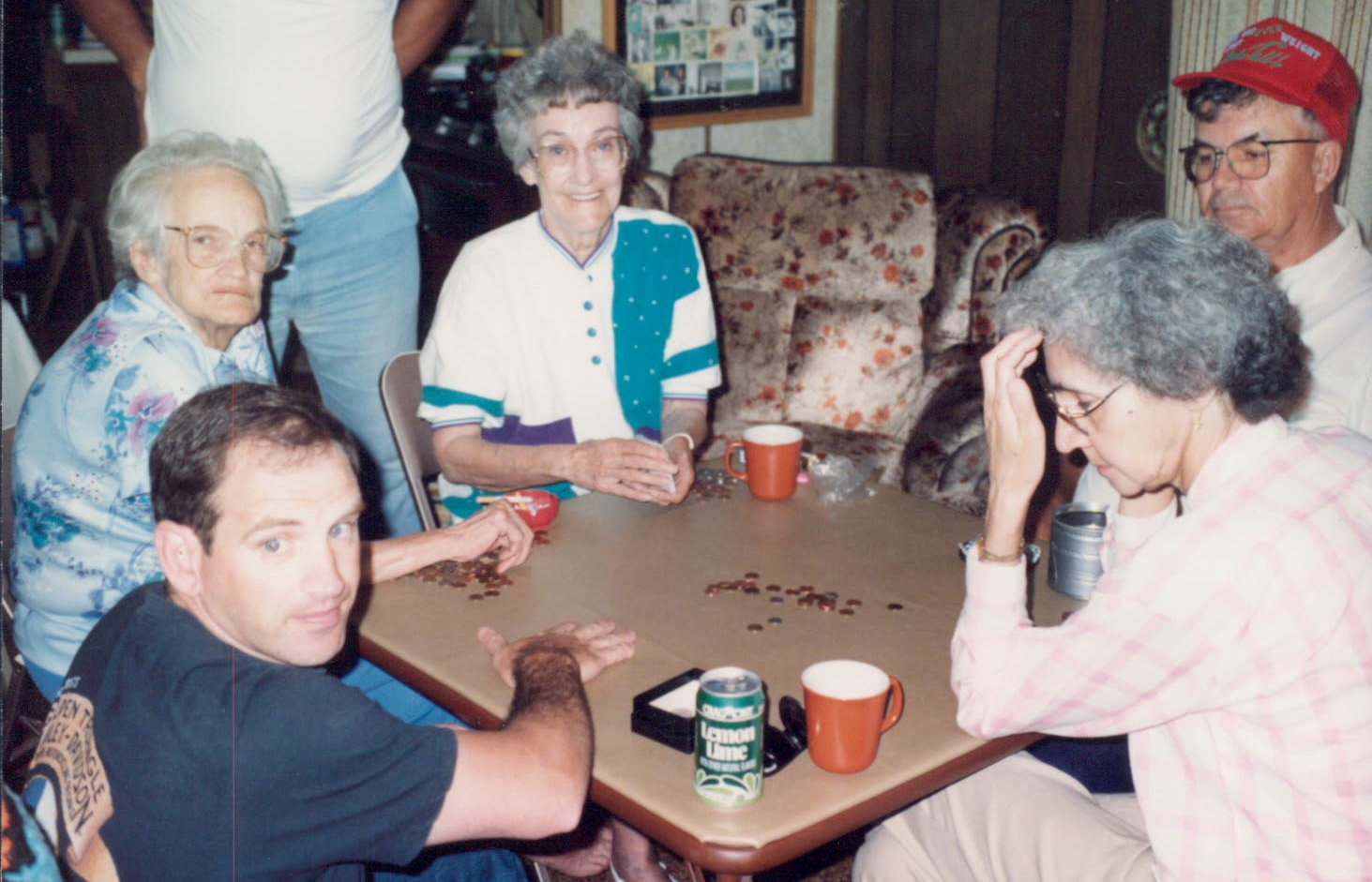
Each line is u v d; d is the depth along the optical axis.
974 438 2.97
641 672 1.45
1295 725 1.19
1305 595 1.16
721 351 3.68
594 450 2.02
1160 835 1.30
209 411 1.15
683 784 1.22
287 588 1.15
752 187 3.66
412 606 1.64
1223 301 1.18
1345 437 1.30
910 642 1.52
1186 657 1.18
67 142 5.72
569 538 1.87
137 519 1.73
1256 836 1.24
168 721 1.10
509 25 4.75
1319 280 1.99
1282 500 1.19
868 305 3.58
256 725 1.10
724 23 4.11
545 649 1.45
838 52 4.38
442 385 2.23
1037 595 1.64
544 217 2.26
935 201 3.55
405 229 2.97
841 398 3.58
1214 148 1.97
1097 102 3.59
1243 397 1.20
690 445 2.15
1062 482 2.21
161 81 2.68
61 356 1.73
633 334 2.31
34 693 2.33
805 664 1.47
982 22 3.87
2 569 1.97
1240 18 2.86
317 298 2.88
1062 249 1.29
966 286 3.47
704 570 1.74
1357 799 1.19
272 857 1.12
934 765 1.26
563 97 2.08
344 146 2.71
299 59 2.57
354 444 1.23
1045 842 1.47
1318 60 1.89
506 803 1.17
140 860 1.09
